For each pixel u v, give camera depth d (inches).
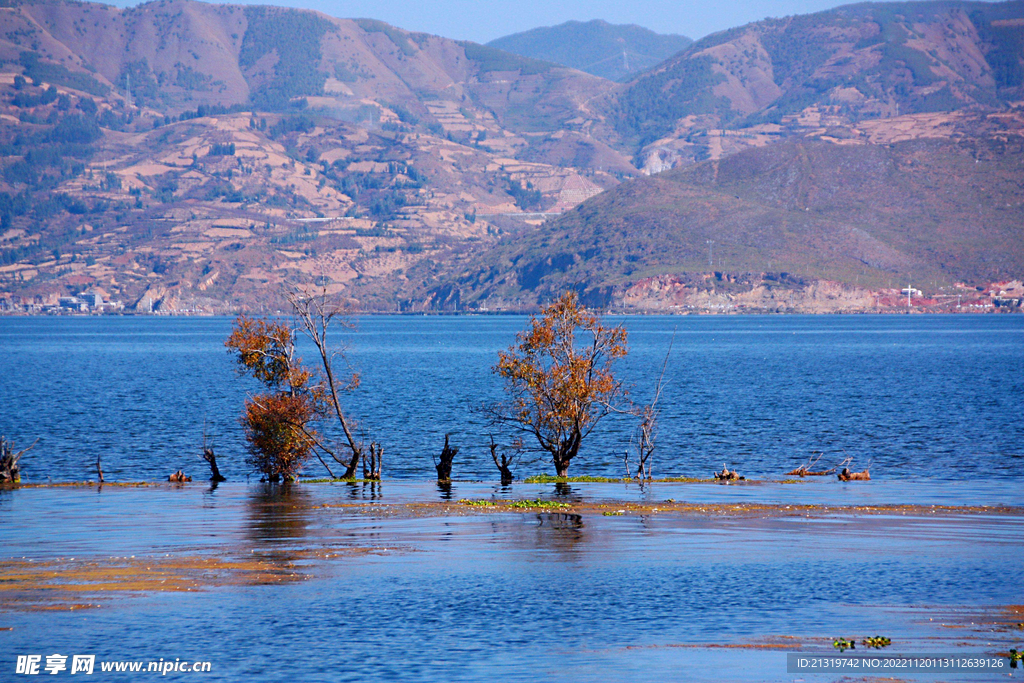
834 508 3368.6
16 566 2487.7
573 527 3026.6
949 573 2409.0
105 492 3806.6
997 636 1943.9
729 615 2086.6
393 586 2315.5
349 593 2252.7
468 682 1729.8
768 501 3543.3
